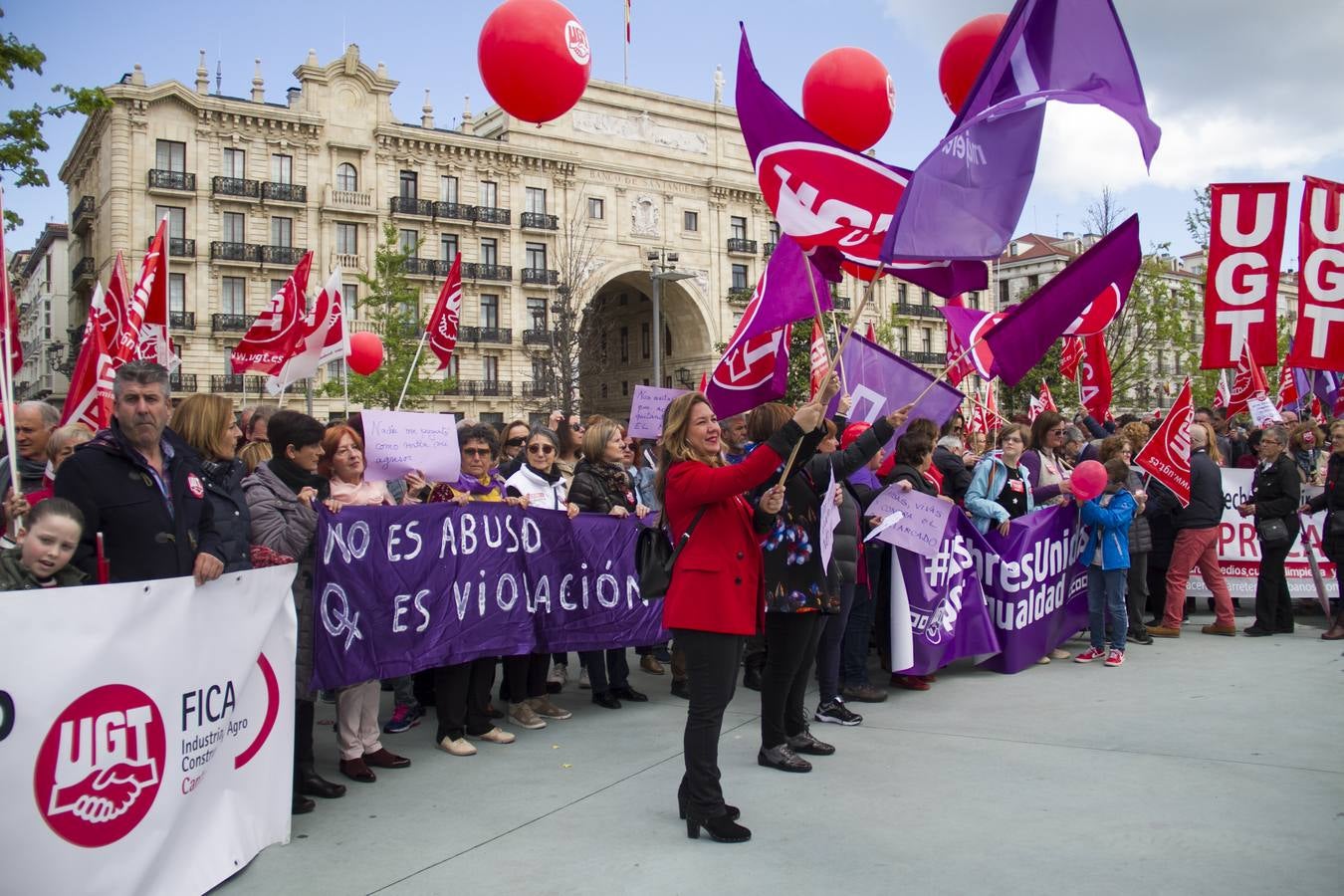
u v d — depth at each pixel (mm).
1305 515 10523
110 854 3404
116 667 3451
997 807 4602
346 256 48125
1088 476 7242
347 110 48156
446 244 50281
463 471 6738
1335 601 10672
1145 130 5184
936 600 7246
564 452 9008
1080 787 4855
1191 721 6059
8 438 4328
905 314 60094
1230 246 8750
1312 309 8570
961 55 7434
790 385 30344
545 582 6480
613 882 3873
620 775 5340
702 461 4453
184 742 3738
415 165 49594
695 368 57812
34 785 3176
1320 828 4250
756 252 58938
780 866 3986
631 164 54938
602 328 56875
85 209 47344
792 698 5496
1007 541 7680
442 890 3842
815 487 5195
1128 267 6340
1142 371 32562
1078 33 5211
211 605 3898
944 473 8094
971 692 7074
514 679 6414
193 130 44688
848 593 6305
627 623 6953
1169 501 9094
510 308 51344
